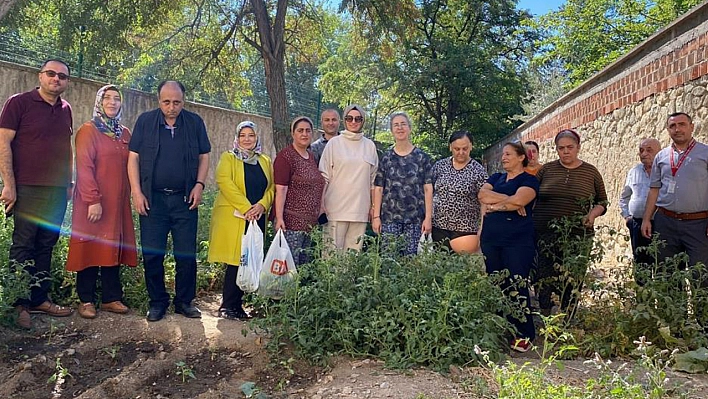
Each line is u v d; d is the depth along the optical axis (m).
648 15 23.59
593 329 5.03
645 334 4.71
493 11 28.45
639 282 5.01
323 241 5.11
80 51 13.48
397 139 5.40
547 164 5.63
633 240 5.93
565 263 5.18
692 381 3.95
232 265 5.24
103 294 5.19
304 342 4.21
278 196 5.23
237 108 18.08
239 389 3.90
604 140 9.02
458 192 5.27
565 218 5.26
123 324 4.94
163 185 4.98
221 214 5.32
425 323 4.12
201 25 16.00
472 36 29.41
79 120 12.47
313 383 3.97
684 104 6.29
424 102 28.17
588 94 9.91
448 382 3.78
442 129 27.97
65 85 4.82
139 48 15.30
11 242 5.13
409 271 4.61
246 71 17.78
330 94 27.66
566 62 26.45
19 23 15.22
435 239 5.39
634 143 7.75
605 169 8.95
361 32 15.93
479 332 4.20
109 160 5.00
